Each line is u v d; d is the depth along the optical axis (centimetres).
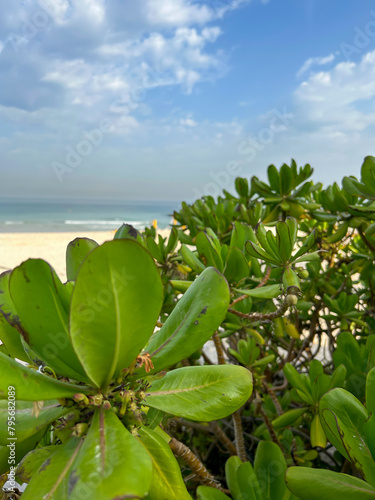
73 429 90
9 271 109
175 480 100
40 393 83
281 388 271
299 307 258
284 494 131
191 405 105
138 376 101
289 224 182
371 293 304
